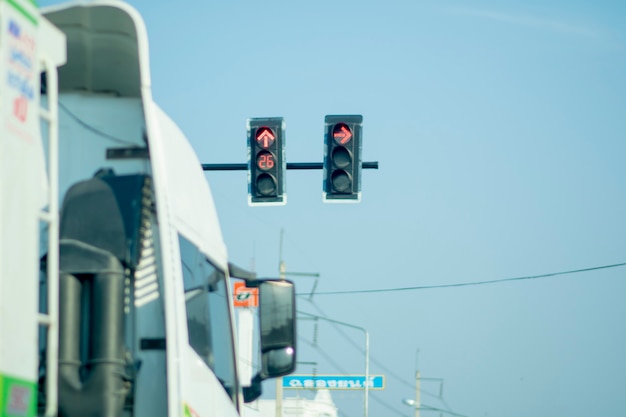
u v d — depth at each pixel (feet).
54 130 38.09
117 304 45.80
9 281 32.71
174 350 45.01
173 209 48.26
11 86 33.71
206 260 53.42
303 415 395.96
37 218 35.12
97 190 47.44
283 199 101.55
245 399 59.16
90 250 46.14
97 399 44.68
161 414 45.80
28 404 33.60
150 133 47.01
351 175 99.55
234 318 58.23
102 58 48.91
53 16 47.67
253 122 101.86
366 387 373.81
